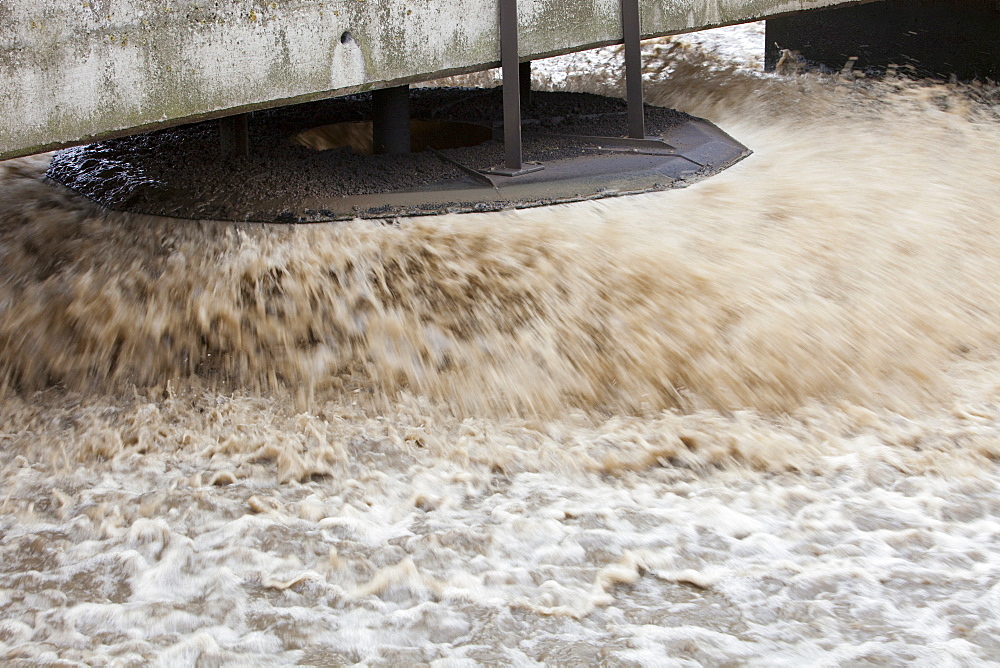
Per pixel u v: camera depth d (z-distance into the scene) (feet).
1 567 10.42
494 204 15.65
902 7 23.43
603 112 21.15
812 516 11.26
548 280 14.21
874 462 12.26
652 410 13.41
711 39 28.99
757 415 13.32
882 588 9.95
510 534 10.96
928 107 22.07
